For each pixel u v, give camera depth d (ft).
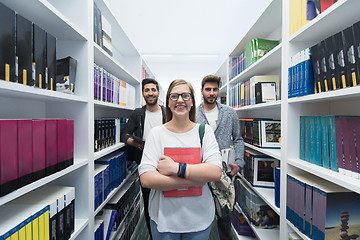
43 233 2.19
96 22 3.86
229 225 4.80
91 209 3.44
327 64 2.58
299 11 3.19
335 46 2.44
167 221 2.67
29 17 2.54
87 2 3.35
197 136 2.89
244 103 6.17
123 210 5.23
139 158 5.74
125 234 5.37
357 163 2.28
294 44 3.45
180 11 9.25
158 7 8.92
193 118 3.27
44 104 3.36
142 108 5.91
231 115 5.03
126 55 7.88
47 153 2.32
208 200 2.88
